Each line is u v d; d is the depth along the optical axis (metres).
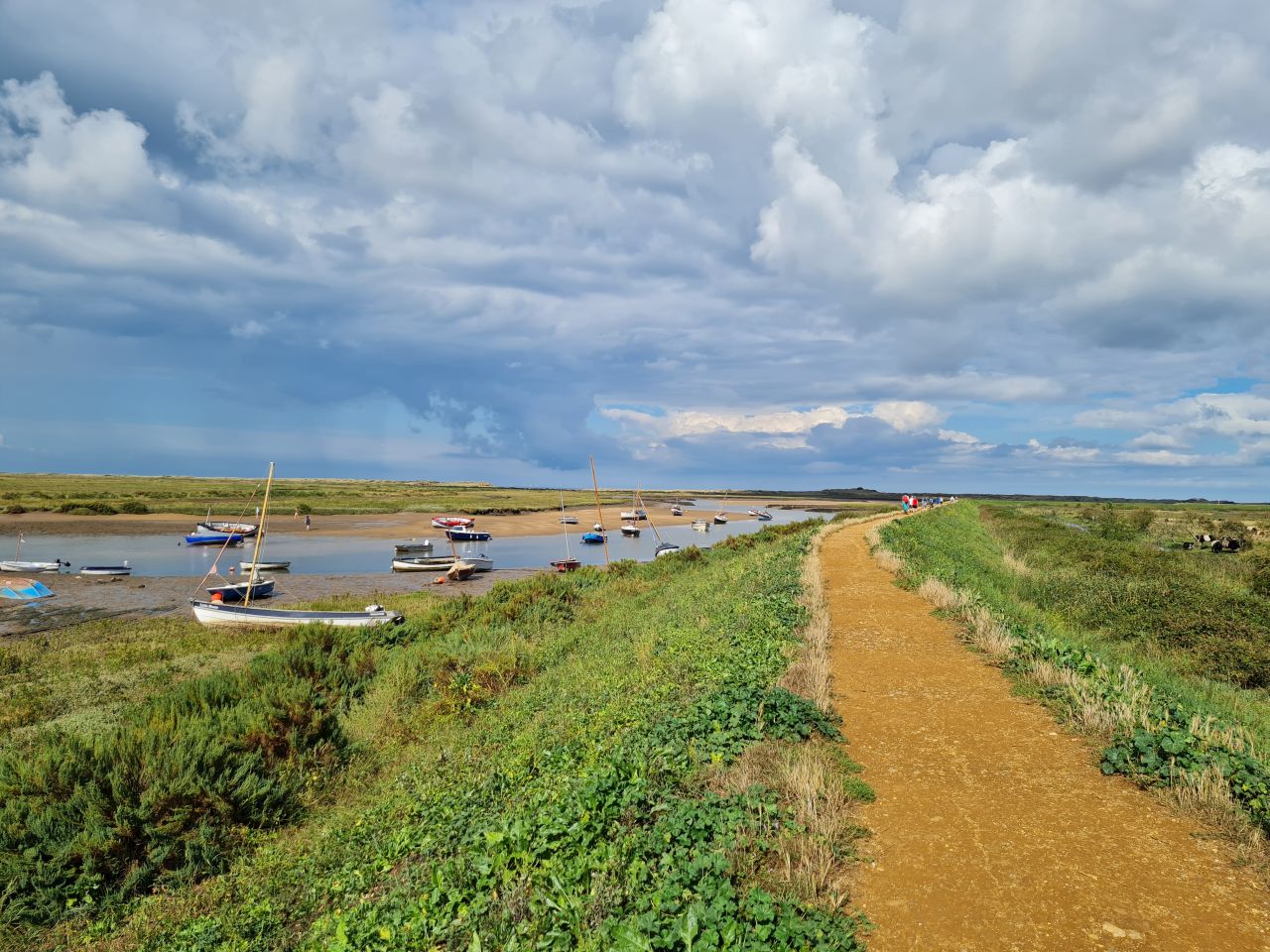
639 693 12.55
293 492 157.75
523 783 9.91
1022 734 9.36
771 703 9.89
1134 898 5.70
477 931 5.71
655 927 5.06
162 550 70.94
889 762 8.56
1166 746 8.00
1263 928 5.29
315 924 7.52
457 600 29.28
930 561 25.62
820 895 5.79
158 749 12.24
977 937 5.28
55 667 24.53
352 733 15.96
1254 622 18.53
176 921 9.06
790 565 24.91
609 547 83.00
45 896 9.66
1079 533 54.41
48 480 185.12
